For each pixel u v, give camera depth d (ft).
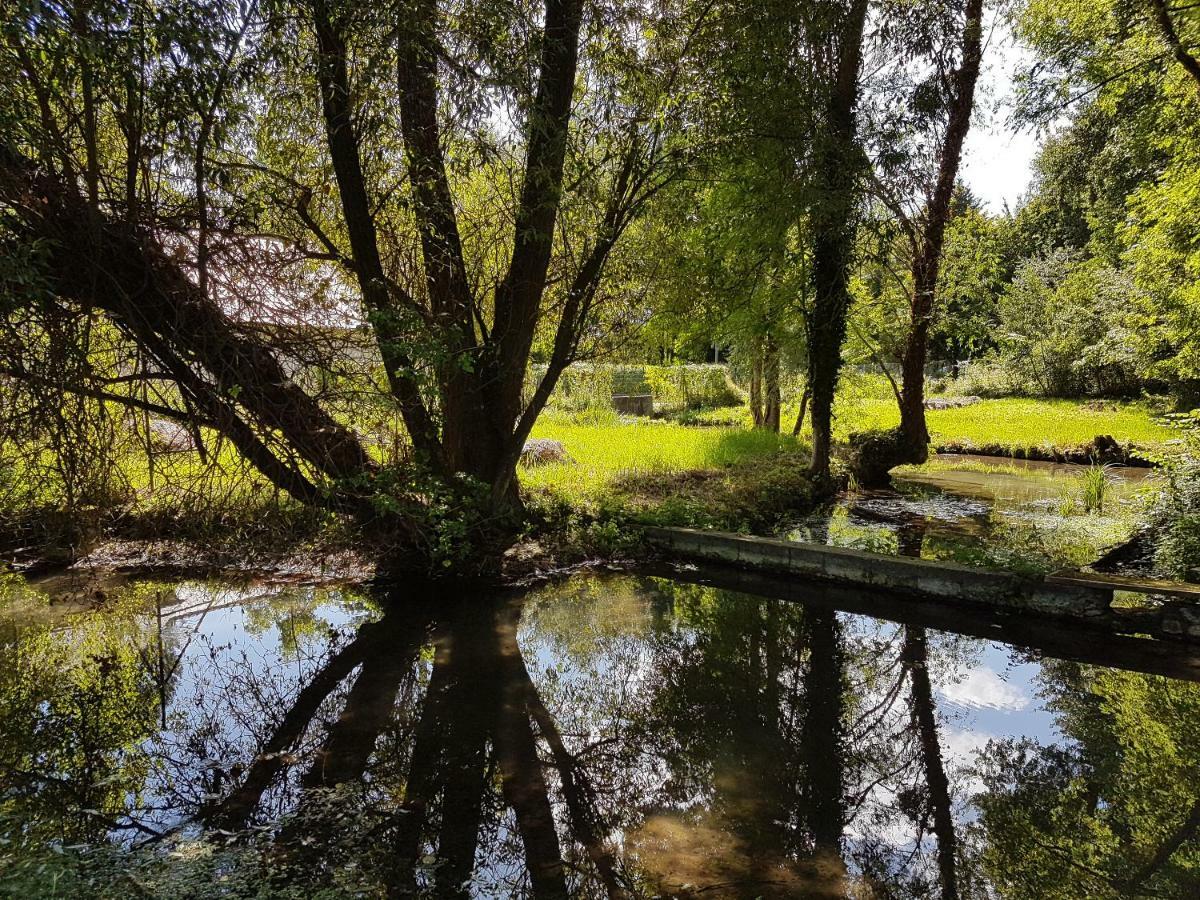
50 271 15.55
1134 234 43.27
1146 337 47.29
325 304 21.45
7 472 18.26
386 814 11.91
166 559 24.90
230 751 13.98
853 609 23.32
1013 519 36.70
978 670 18.67
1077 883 10.55
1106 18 32.17
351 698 16.46
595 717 15.98
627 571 27.25
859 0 33.53
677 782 13.41
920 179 39.91
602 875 10.56
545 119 22.02
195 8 14.17
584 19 25.11
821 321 41.78
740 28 27.48
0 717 15.17
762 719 15.97
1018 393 105.50
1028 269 107.24
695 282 38.01
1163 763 14.17
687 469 41.68
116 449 19.20
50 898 9.17
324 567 25.27
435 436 25.62
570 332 28.89
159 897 9.32
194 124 17.42
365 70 19.99
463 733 14.96
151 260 17.76
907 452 47.29
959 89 40.52
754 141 30.32
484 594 23.93
